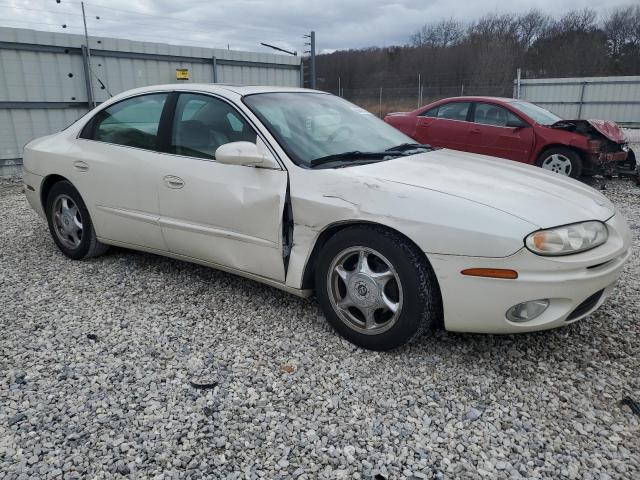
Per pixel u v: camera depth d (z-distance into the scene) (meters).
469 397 2.38
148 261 4.15
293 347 2.80
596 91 17.98
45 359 2.68
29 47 9.30
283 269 2.95
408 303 2.55
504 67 37.72
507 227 2.35
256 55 13.79
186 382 2.48
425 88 26.84
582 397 2.37
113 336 2.93
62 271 3.96
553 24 43.94
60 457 1.98
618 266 2.58
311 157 2.96
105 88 10.68
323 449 2.04
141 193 3.50
